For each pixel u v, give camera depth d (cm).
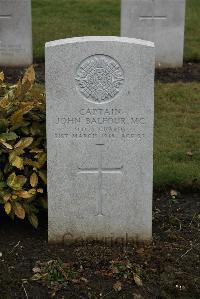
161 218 570
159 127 796
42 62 1131
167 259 493
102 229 512
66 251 503
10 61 1105
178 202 606
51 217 508
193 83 984
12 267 482
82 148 493
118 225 511
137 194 505
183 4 1070
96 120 487
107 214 509
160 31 1080
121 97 482
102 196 505
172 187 630
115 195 505
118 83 480
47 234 534
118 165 498
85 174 499
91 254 495
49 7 1429
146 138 492
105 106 484
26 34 1091
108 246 511
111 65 477
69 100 482
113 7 1428
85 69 477
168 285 461
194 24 1335
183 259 495
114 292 456
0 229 541
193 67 1112
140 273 474
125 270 475
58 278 467
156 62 1098
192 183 629
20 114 517
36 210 527
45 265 480
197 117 839
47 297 451
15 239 524
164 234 538
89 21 1334
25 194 509
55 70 476
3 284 462
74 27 1296
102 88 480
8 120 528
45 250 505
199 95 923
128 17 1066
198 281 468
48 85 479
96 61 475
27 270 479
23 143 512
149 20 1071
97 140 492
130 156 496
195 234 540
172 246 515
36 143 529
